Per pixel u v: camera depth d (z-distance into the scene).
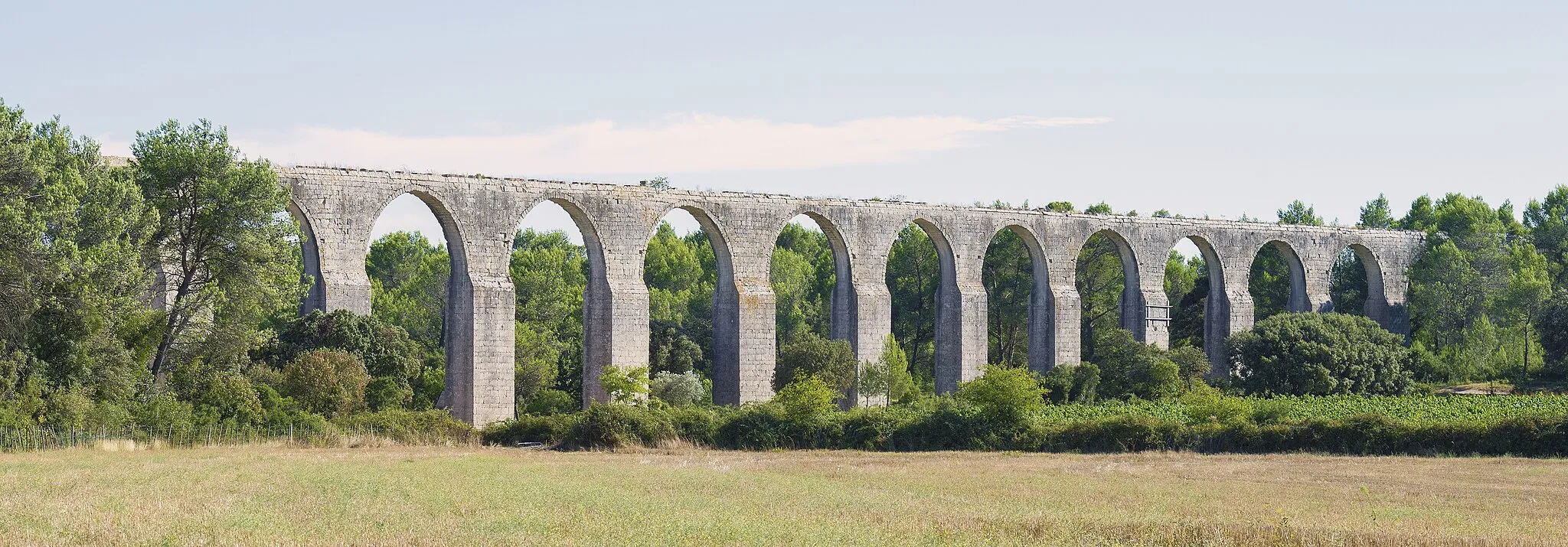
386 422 63.44
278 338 71.31
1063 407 76.19
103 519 29.00
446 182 74.31
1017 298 118.94
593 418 63.38
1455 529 32.88
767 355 83.62
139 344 62.38
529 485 38.97
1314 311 104.44
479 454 54.84
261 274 63.84
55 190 55.97
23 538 26.41
